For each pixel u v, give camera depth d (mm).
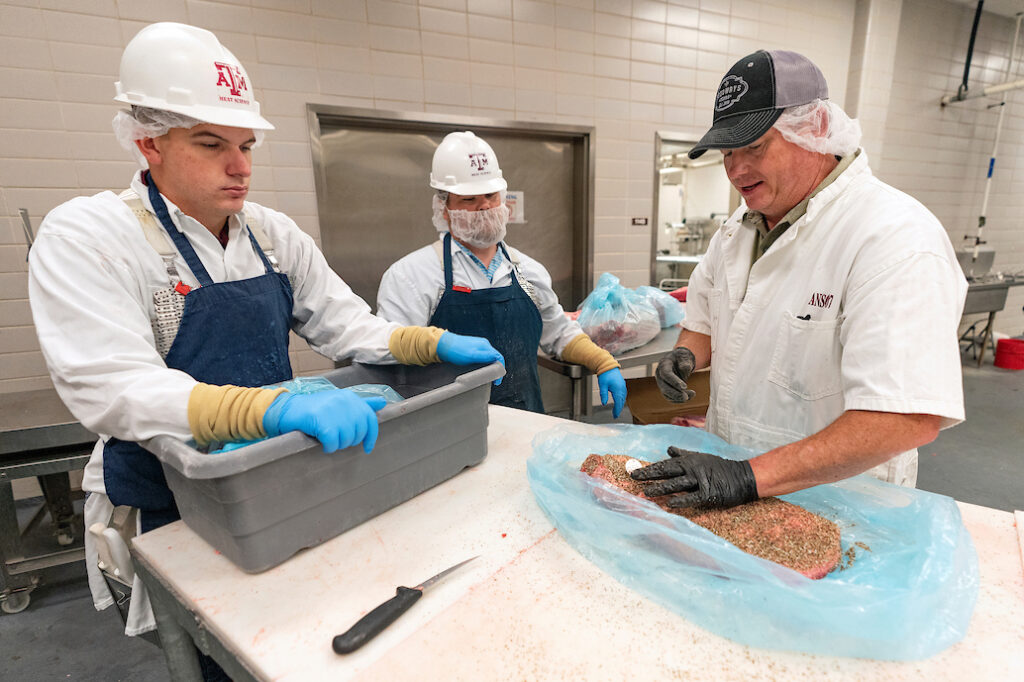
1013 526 737
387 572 683
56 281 796
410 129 2695
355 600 633
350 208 2664
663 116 3250
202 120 792
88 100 2033
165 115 803
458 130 2762
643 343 2070
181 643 772
